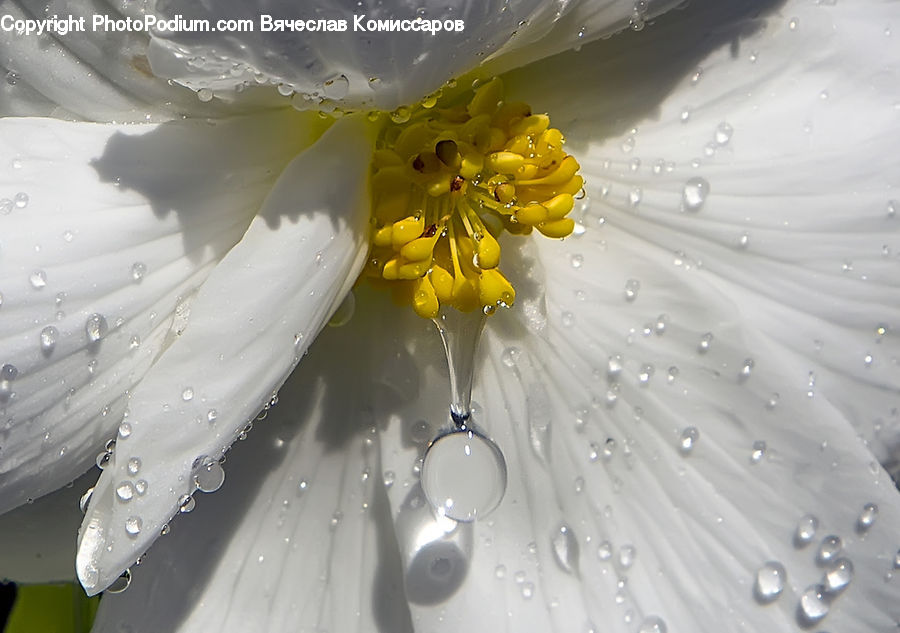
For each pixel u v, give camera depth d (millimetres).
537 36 65
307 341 63
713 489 67
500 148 68
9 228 60
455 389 67
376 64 60
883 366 66
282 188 62
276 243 61
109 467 62
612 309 68
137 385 62
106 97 65
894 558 65
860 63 66
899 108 66
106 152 63
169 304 64
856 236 66
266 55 59
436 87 64
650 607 68
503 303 67
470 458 66
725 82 68
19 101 65
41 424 62
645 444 68
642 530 68
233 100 64
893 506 65
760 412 66
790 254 66
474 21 60
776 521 66
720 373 66
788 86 68
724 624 67
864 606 66
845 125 66
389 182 67
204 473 62
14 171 61
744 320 66
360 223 65
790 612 67
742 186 67
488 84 68
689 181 68
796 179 66
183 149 64
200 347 60
